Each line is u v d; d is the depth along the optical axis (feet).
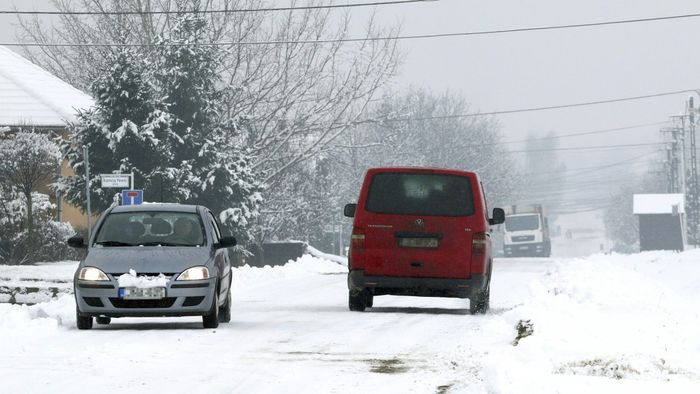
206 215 143.84
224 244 139.74
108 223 140.67
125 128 338.34
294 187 516.32
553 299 126.21
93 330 130.72
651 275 291.79
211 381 87.15
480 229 158.30
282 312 161.38
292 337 122.11
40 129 418.51
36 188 351.67
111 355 103.55
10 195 330.13
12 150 319.27
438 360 100.73
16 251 326.44
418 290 159.02
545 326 106.63
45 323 131.54
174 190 342.44
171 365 96.73
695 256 379.96
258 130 497.05
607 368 83.76
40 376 89.40
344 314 156.66
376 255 158.61
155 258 132.26
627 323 108.58
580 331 103.71
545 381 76.43
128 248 135.64
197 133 374.02
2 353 104.99
